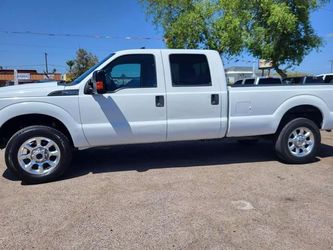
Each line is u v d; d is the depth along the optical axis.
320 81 7.09
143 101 5.66
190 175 5.77
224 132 6.08
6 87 5.59
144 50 5.78
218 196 4.80
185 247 3.47
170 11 19.53
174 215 4.19
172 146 7.95
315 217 4.12
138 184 5.34
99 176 5.77
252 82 7.46
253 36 17.48
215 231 3.79
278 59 18.17
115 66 5.67
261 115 6.18
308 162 6.47
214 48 18.20
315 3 17.34
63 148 5.48
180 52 5.88
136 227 3.89
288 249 3.42
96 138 5.61
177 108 5.80
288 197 4.76
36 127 5.38
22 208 4.46
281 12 16.23
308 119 6.41
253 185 5.25
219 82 5.98
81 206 4.50
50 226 3.95
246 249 3.43
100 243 3.56
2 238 3.69
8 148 5.28
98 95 5.51
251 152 7.36
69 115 5.45
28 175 5.35
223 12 18.03
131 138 5.73
